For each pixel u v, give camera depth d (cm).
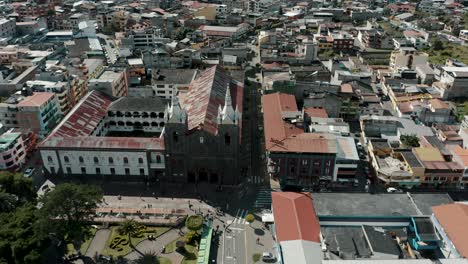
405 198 11769
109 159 13388
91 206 10512
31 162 14775
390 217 10825
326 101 17162
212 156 13050
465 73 19612
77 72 19650
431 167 12838
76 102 18662
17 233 9331
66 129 14262
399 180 12938
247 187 13438
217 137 12694
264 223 11775
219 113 12581
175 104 12381
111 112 16375
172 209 12200
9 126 15875
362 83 19675
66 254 10656
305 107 17188
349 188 13238
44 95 16462
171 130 12619
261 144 15938
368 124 15700
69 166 13588
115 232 11419
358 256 9712
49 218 9888
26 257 8969
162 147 13162
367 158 14775
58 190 10006
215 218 12006
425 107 17088
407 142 14388
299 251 9638
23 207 10569
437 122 17162
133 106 16512
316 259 9488
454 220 10144
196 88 17288
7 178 11194
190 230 11262
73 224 10206
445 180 12988
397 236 10600
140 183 13650
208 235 11094
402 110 17325
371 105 17750
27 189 11550
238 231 11512
